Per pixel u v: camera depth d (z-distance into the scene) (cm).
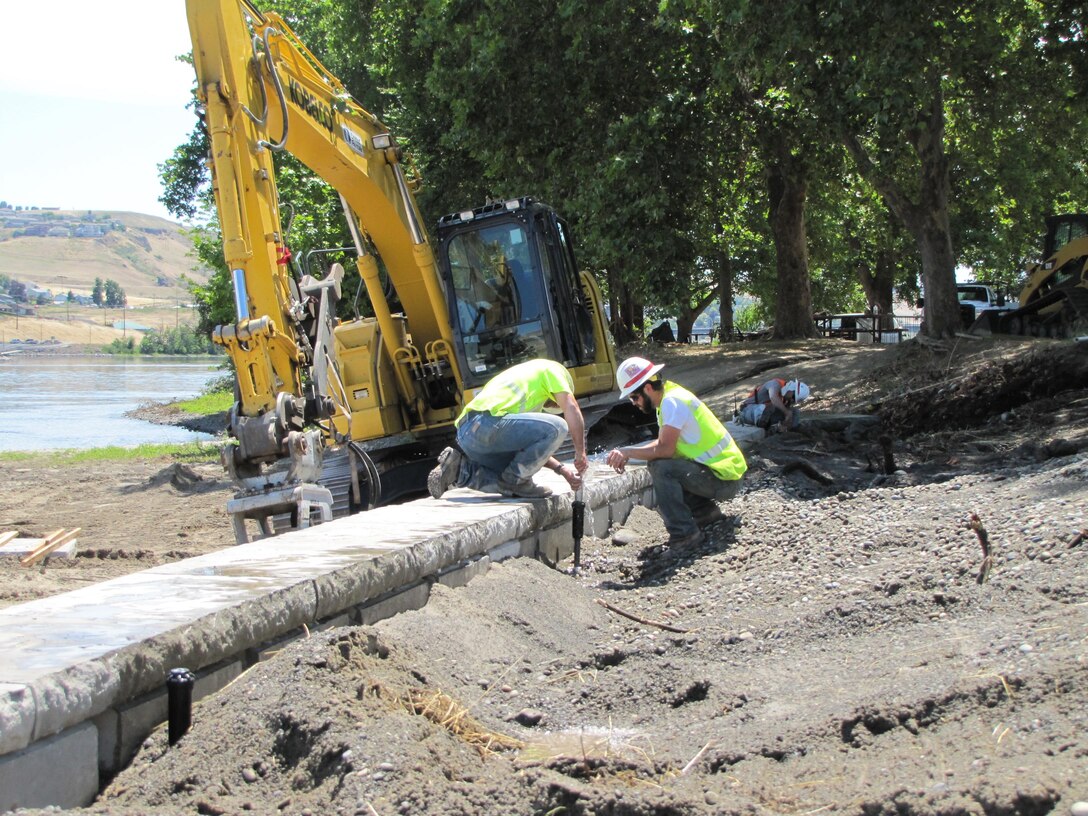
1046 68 1858
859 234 3856
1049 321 1936
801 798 319
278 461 761
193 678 365
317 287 880
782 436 1258
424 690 415
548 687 472
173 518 1502
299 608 438
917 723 359
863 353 1942
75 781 329
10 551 952
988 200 2928
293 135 942
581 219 2038
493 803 323
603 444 1262
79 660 333
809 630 524
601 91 2005
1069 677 359
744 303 6981
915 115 1466
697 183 1997
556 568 732
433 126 2414
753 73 1611
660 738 400
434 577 556
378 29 2523
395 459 1219
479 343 1155
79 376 7856
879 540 669
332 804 325
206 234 3219
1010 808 285
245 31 816
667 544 778
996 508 679
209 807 328
